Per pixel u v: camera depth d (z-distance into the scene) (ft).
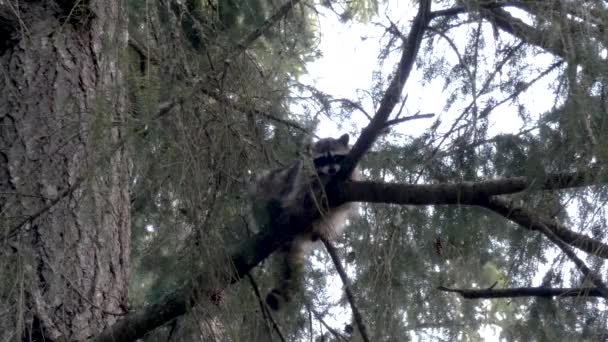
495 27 11.79
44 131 13.84
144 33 12.92
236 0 18.06
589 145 11.01
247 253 12.92
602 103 10.73
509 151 12.92
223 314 11.76
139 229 16.08
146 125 10.80
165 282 13.96
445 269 15.85
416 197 12.84
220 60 12.46
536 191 11.96
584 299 13.24
